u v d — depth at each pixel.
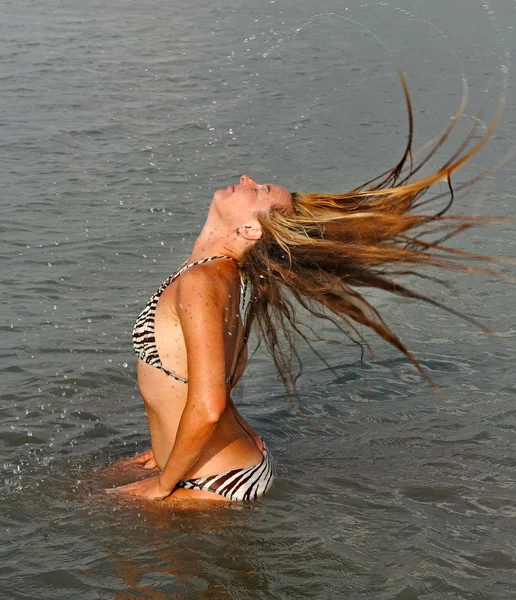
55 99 12.92
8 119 11.67
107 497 3.58
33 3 21.92
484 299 6.17
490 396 4.70
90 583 2.97
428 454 4.06
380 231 3.59
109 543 3.23
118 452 4.07
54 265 6.68
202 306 3.29
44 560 3.12
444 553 3.19
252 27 18.42
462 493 3.68
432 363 5.17
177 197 8.66
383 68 15.07
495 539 3.29
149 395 3.58
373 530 3.36
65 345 5.32
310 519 3.44
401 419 4.46
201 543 3.24
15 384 4.76
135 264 6.80
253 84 14.20
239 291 3.49
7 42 17.17
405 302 6.10
